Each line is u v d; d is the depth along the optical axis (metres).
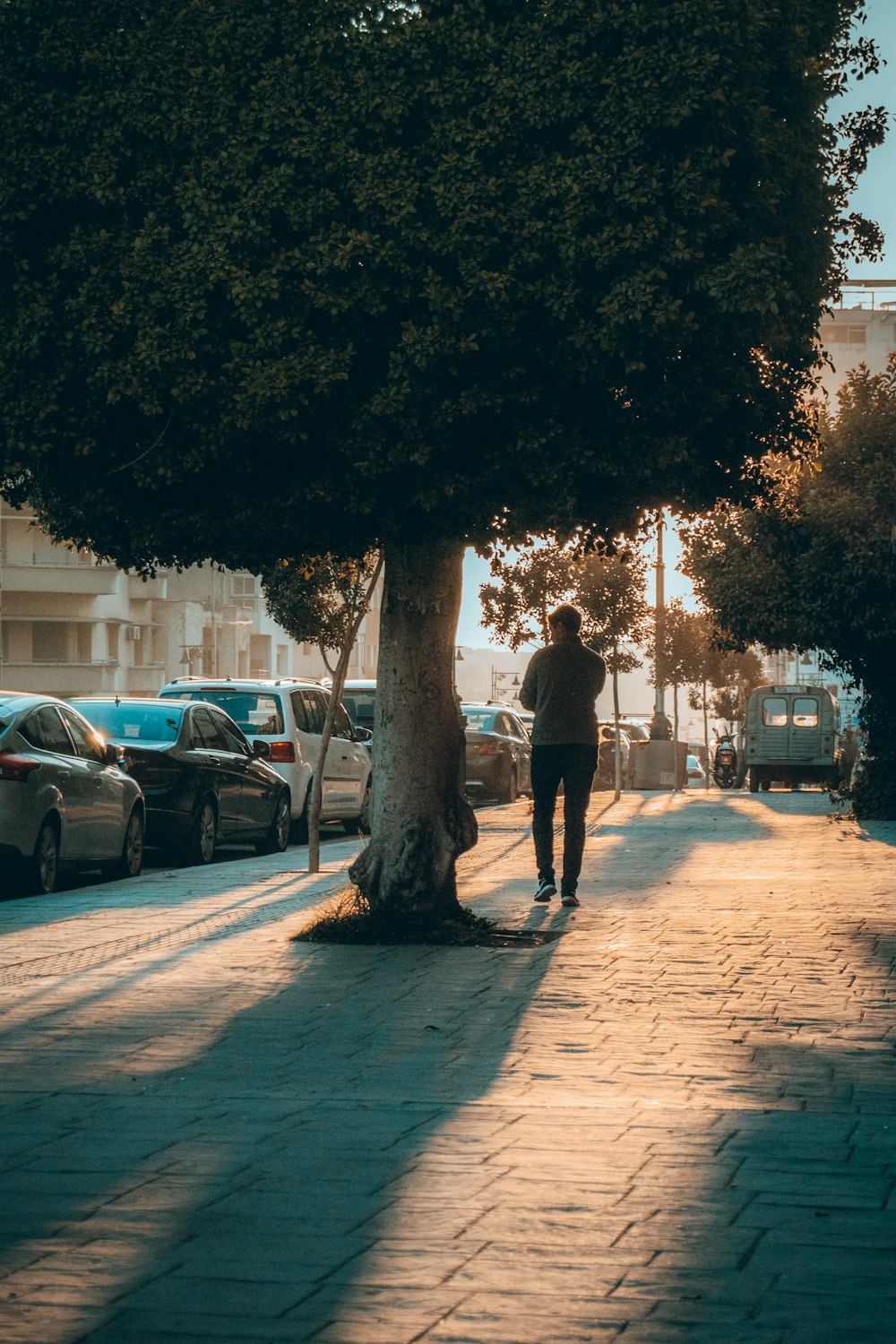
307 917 11.96
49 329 9.58
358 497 9.64
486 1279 4.29
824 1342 3.85
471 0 9.28
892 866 15.86
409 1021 7.88
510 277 9.08
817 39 10.64
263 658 86.38
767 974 9.12
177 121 9.45
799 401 11.20
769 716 47.12
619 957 9.76
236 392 9.32
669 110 9.04
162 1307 4.08
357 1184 5.17
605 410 9.74
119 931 11.14
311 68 9.36
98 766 16.14
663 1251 4.50
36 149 9.61
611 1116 6.05
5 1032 7.64
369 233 9.16
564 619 12.47
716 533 24.78
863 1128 5.86
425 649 10.84
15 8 9.67
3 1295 4.17
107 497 9.95
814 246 10.54
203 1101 6.32
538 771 12.46
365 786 24.64
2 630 65.06
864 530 23.09
